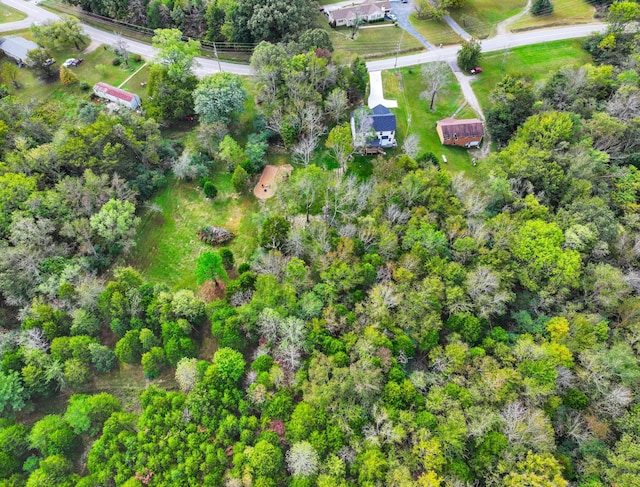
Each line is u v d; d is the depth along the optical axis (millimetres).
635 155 77312
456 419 46812
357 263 60531
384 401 49375
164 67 90875
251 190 79438
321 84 90375
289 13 98375
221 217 76062
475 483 45594
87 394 57281
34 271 60844
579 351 53969
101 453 48719
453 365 52344
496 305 57312
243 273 62188
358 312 56156
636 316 56281
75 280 61969
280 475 46656
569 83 86812
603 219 63281
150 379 58406
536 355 51781
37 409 56469
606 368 51531
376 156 85062
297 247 63938
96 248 68125
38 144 77750
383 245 62062
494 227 64250
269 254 63406
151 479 46844
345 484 44062
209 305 59938
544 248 60062
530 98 85875
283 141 87000
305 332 54438
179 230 74375
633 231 67375
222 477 46312
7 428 50562
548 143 75625
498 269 60625
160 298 58219
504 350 53312
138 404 56562
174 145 85062
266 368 52656
